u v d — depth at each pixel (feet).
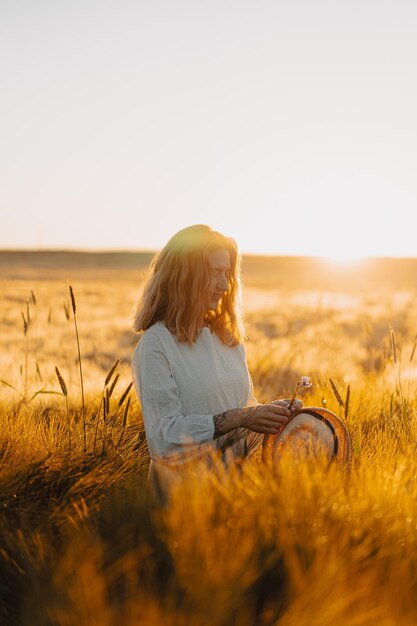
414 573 8.61
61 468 12.08
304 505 9.11
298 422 11.30
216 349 11.90
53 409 17.49
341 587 7.89
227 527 8.71
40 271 307.99
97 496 11.46
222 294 11.75
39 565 8.86
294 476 9.71
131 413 17.11
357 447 12.98
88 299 122.93
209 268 11.34
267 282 253.85
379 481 10.41
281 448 11.18
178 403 11.10
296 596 7.72
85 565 8.11
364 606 7.89
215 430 10.79
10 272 284.61
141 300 11.91
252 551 8.26
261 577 8.17
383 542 8.84
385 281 272.51
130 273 315.78
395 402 17.84
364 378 23.58
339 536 8.80
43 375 23.25
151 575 8.25
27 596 8.37
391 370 21.94
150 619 7.19
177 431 10.63
